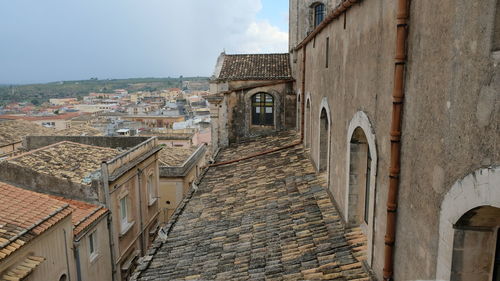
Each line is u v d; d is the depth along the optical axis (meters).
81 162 20.47
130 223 19.91
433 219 4.42
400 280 5.43
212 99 20.33
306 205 10.38
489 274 4.04
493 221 3.83
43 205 13.21
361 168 8.00
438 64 4.25
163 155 29.45
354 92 7.73
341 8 8.12
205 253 9.74
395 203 5.50
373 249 6.49
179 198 26.33
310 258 7.82
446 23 4.07
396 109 5.28
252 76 20.81
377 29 6.27
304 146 15.62
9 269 10.81
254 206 11.70
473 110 3.58
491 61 3.29
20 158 19.09
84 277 15.09
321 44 11.68
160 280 8.99
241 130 21.14
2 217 11.80
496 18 3.24
